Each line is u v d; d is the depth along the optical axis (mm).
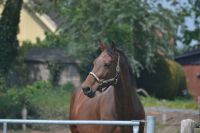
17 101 23641
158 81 43500
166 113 25891
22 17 52969
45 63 42844
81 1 39906
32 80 41844
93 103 11398
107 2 39625
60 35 45375
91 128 11078
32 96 28391
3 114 22891
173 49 41438
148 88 43781
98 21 39531
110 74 10602
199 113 25688
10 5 33125
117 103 10836
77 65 42875
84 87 10547
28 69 41562
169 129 22188
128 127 10625
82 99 11953
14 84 36875
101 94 11289
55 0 40281
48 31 52656
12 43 33156
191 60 53969
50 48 46531
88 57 40062
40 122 8914
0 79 29125
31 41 52625
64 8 40781
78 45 39688
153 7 39875
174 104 36250
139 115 11055
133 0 39406
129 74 11016
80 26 40125
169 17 39906
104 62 10586
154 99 37844
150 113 26344
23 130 20625
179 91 47062
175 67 45219
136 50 40062
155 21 39562
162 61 43438
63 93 34438
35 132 20531
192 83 53875
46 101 27078
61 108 25297
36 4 40906
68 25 40938
